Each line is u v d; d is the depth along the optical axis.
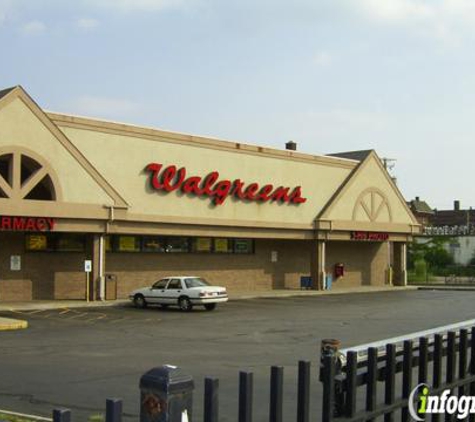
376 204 47.91
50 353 16.27
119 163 32.38
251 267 41.81
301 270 45.25
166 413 3.77
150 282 35.94
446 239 82.00
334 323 24.23
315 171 43.34
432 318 26.50
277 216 40.59
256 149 39.31
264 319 25.50
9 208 27.55
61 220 29.47
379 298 38.69
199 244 38.62
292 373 13.42
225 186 37.00
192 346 17.77
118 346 17.67
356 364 5.45
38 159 28.53
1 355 15.89
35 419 9.40
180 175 34.78
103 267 31.66
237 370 13.82
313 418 9.53
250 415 4.45
